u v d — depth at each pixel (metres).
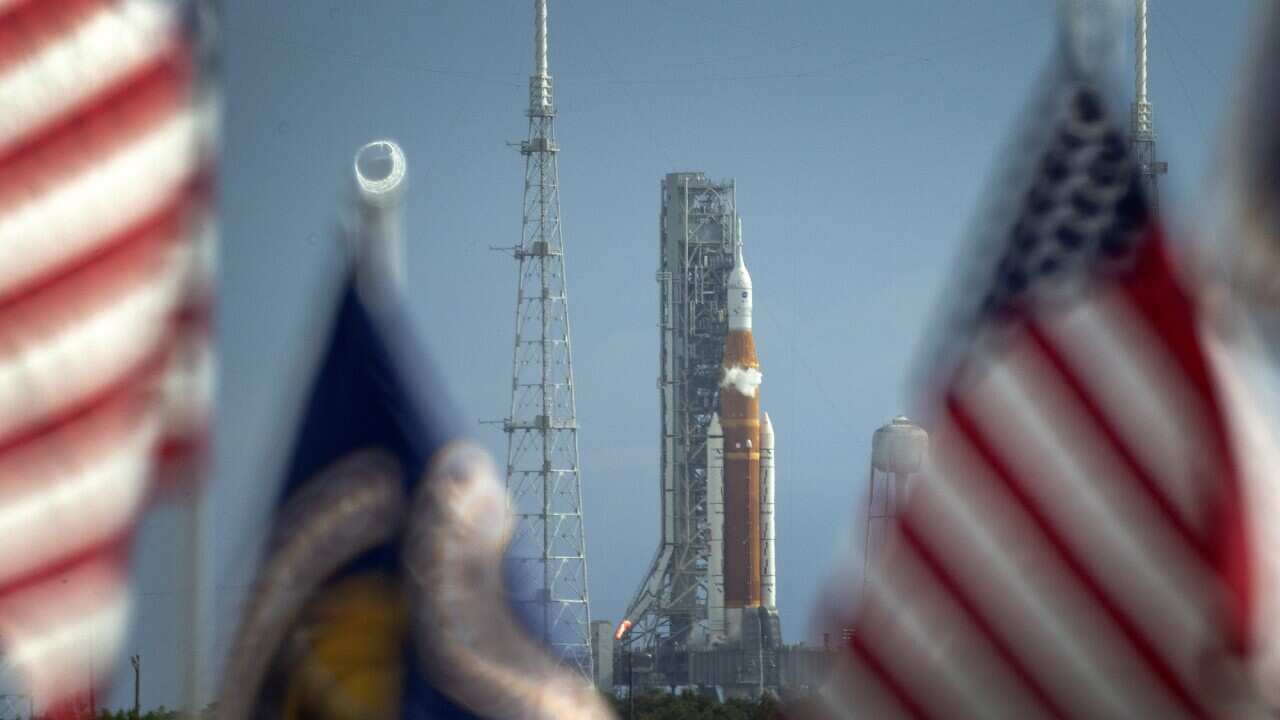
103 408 58.69
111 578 58.59
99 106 58.31
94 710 58.62
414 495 55.44
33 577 58.50
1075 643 52.94
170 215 58.91
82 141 58.22
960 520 53.59
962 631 53.53
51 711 58.47
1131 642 52.72
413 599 55.56
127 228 58.62
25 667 58.62
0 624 58.56
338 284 55.84
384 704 55.47
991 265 53.12
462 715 55.62
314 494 55.72
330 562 55.72
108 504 58.72
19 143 57.97
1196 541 52.19
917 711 53.53
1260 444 51.69
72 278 58.38
